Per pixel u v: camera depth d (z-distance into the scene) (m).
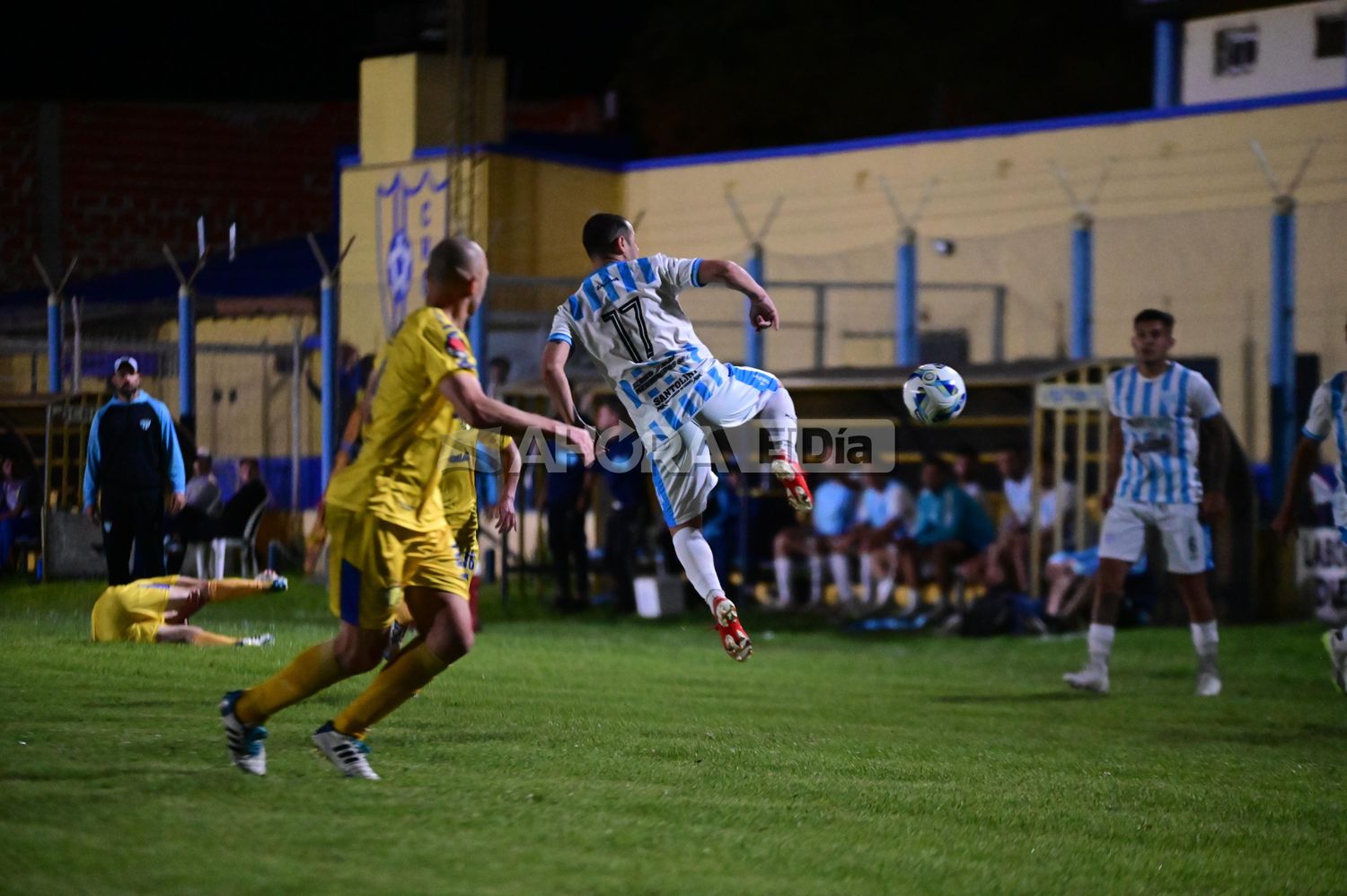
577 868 10.33
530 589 40.50
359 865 10.05
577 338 15.77
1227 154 43.88
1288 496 21.28
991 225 48.25
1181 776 15.81
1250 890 11.01
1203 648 23.80
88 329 41.91
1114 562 23.59
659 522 37.81
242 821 11.06
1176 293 44.38
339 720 12.77
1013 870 11.16
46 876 9.43
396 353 12.12
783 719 19.00
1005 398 36.88
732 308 50.75
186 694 17.67
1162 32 51.59
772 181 52.31
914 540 35.19
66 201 63.12
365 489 12.09
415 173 51.56
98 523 35.59
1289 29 48.31
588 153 62.06
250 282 53.72
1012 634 32.62
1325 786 15.48
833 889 10.25
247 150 65.81
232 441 44.16
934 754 16.47
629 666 25.02
